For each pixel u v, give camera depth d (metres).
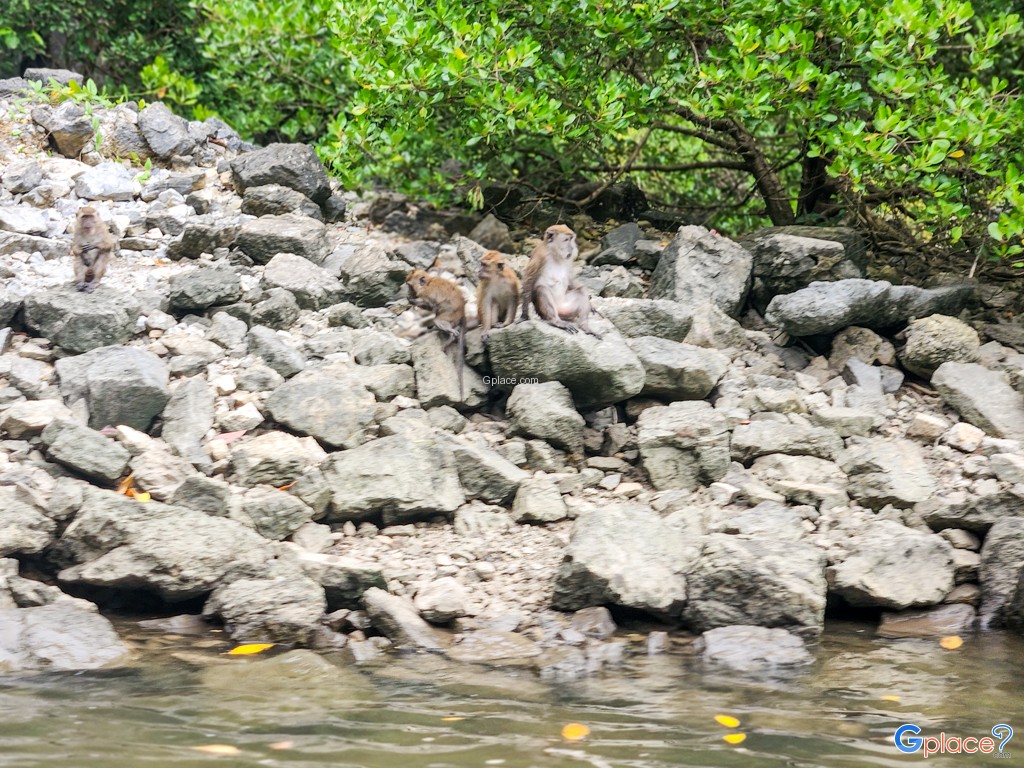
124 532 5.95
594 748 4.24
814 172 10.99
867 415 7.61
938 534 6.67
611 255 9.90
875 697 4.95
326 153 10.43
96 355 7.38
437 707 4.71
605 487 7.26
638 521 6.38
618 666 5.40
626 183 11.70
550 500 6.94
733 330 8.72
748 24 9.01
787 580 5.90
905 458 7.22
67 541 6.04
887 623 6.12
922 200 9.95
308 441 7.09
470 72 9.16
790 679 5.22
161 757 4.03
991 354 8.43
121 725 4.38
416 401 7.69
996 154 9.38
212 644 5.59
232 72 12.61
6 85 11.23
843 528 6.63
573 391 7.74
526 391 7.52
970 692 5.04
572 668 5.32
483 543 6.69
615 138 11.38
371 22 9.68
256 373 7.52
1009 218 8.65
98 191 9.92
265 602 5.71
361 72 9.63
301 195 10.05
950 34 9.00
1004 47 12.03
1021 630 6.05
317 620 5.71
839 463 7.27
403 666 5.33
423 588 6.12
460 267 9.39
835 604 6.39
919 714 4.72
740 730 4.48
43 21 15.07
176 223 9.60
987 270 10.00
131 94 13.43
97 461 6.54
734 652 5.54
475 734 4.37
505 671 5.28
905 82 8.73
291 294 8.45
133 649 5.45
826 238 9.40
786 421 7.61
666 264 9.23
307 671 5.18
